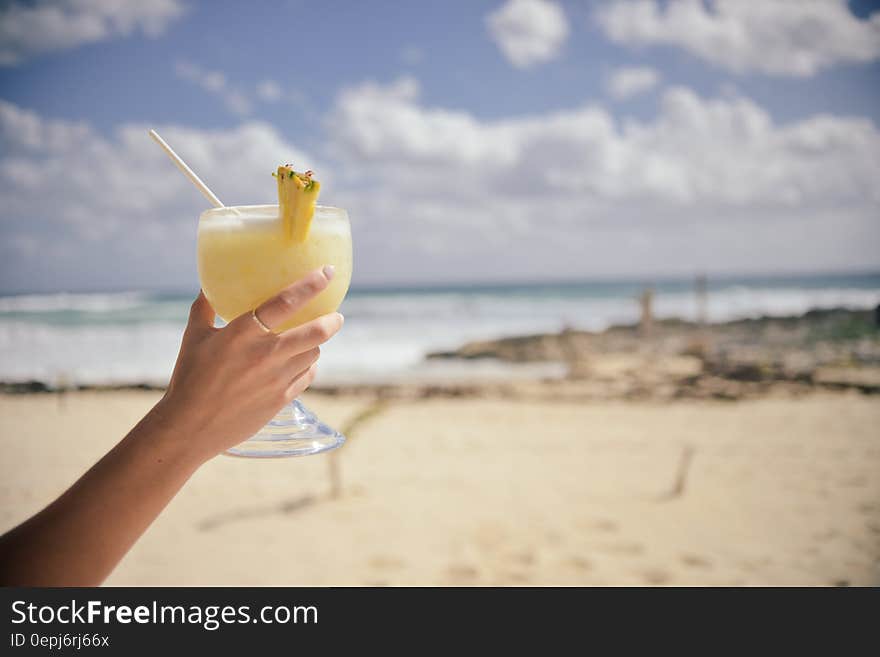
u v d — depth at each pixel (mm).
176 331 28328
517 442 10125
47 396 15734
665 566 5496
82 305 42656
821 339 20844
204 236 1209
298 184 1115
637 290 50156
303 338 872
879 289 47250
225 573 5363
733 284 54656
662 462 8922
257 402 884
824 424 11281
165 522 6559
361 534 6211
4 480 8711
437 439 10312
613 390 14594
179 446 861
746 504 7137
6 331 28922
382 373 18484
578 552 5785
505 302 40875
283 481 7918
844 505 7098
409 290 60844
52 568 816
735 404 13203
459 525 6445
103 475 851
